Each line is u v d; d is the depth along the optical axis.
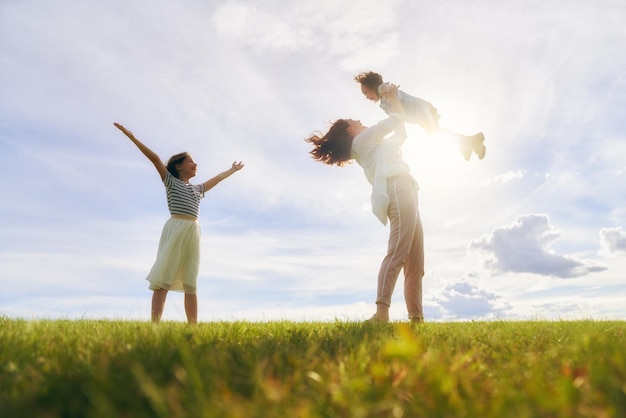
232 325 3.65
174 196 5.43
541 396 1.47
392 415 1.44
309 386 1.73
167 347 2.20
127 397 1.50
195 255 5.47
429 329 3.60
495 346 2.69
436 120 5.22
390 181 4.86
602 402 1.48
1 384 1.72
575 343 2.47
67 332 2.93
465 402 1.50
